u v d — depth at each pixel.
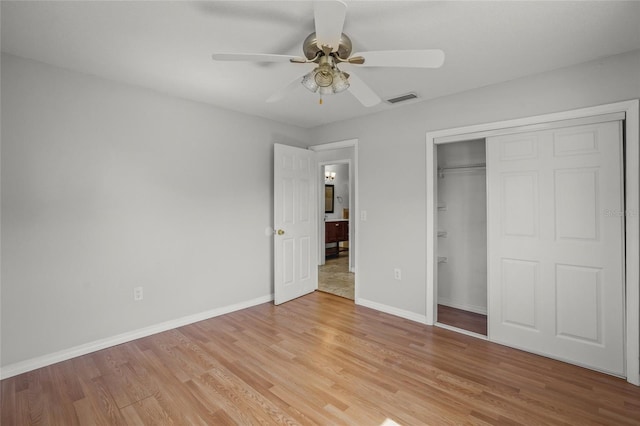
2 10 1.68
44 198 2.34
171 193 3.02
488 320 2.79
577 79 2.32
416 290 3.24
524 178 2.58
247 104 3.30
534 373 2.25
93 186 2.57
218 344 2.71
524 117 2.55
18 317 2.25
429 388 2.07
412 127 3.24
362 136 3.70
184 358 2.46
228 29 1.89
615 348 2.21
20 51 2.15
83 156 2.51
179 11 1.71
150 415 1.81
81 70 2.46
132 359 2.45
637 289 2.09
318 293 4.27
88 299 2.55
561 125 2.38
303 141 4.29
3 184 2.18
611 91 2.19
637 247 2.09
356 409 1.86
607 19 1.76
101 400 1.95
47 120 2.34
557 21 1.79
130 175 2.76
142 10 1.70
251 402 1.92
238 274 3.58
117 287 2.70
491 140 2.75
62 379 2.18
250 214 3.69
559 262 2.43
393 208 3.41
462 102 2.89
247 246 3.67
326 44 1.60
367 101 2.25
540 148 2.49
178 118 3.06
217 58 1.68
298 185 4.06
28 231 2.28
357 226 3.77
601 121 2.22
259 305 3.76
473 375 2.22
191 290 3.18
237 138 3.54
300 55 2.23
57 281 2.41
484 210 3.42
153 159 2.90
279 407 1.88
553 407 1.87
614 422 1.73
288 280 3.92
